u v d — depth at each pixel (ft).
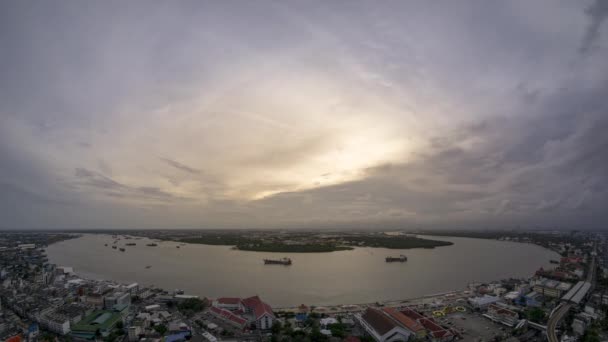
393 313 465.88
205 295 650.43
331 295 651.66
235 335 418.51
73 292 618.03
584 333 425.28
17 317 501.56
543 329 437.58
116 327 449.89
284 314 497.46
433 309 533.14
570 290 632.38
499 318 475.31
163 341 394.11
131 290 597.11
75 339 422.41
